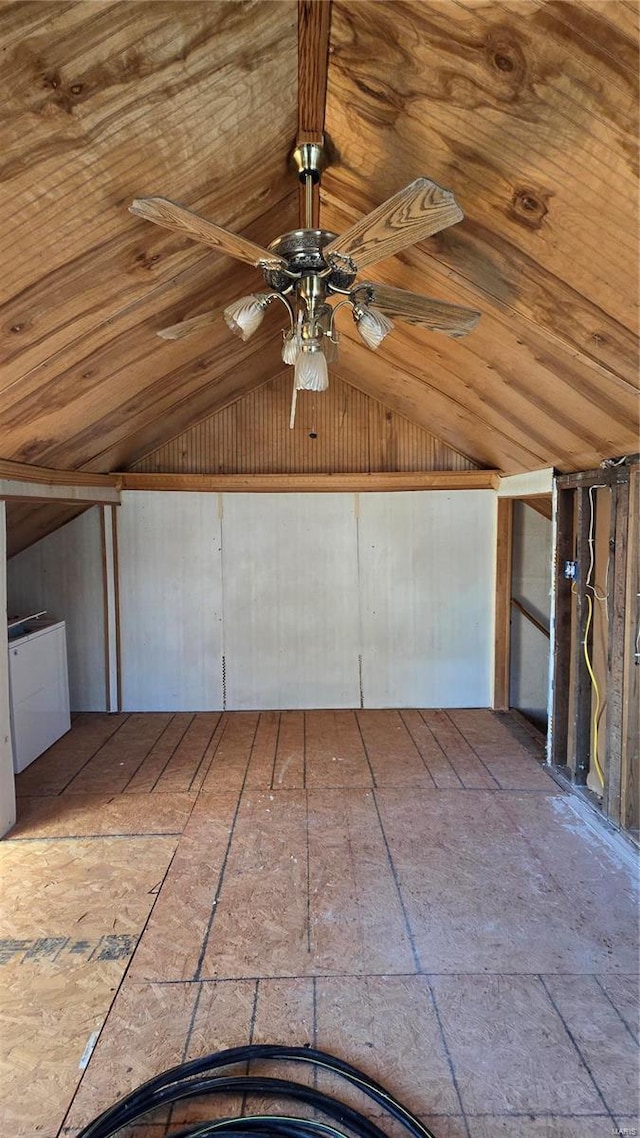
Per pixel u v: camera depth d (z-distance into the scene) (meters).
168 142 1.63
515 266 2.00
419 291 2.55
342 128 1.88
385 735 4.53
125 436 4.11
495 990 2.11
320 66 1.63
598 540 3.47
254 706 5.12
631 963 2.24
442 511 5.02
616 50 1.22
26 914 2.51
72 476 4.08
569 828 3.18
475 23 1.30
